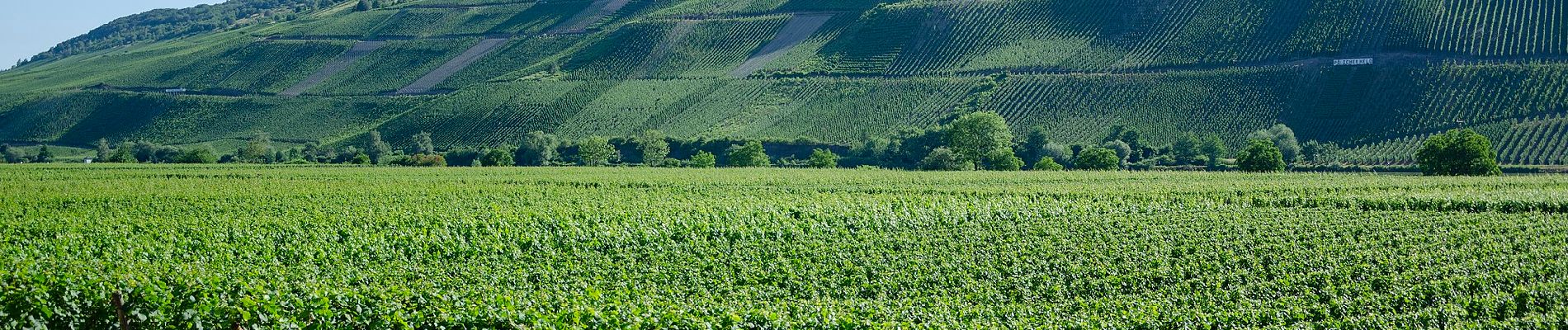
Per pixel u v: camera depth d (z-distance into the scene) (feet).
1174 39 537.24
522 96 526.98
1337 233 122.83
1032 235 121.49
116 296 60.39
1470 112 392.68
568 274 95.25
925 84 507.30
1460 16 497.05
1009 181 224.12
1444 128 384.06
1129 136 391.04
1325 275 90.02
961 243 115.14
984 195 184.44
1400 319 71.67
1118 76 492.13
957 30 582.35
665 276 93.25
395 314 60.03
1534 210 153.17
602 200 169.89
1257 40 519.19
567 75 582.76
